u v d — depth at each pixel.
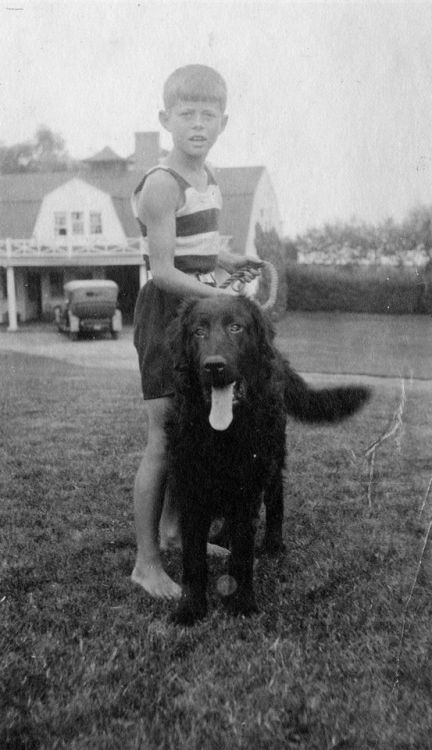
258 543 3.43
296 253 14.74
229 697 2.08
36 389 8.95
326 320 13.41
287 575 3.04
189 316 2.60
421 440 5.29
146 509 2.93
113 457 5.11
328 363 10.64
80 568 3.10
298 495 4.11
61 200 20.19
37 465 4.86
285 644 2.42
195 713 2.00
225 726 1.94
